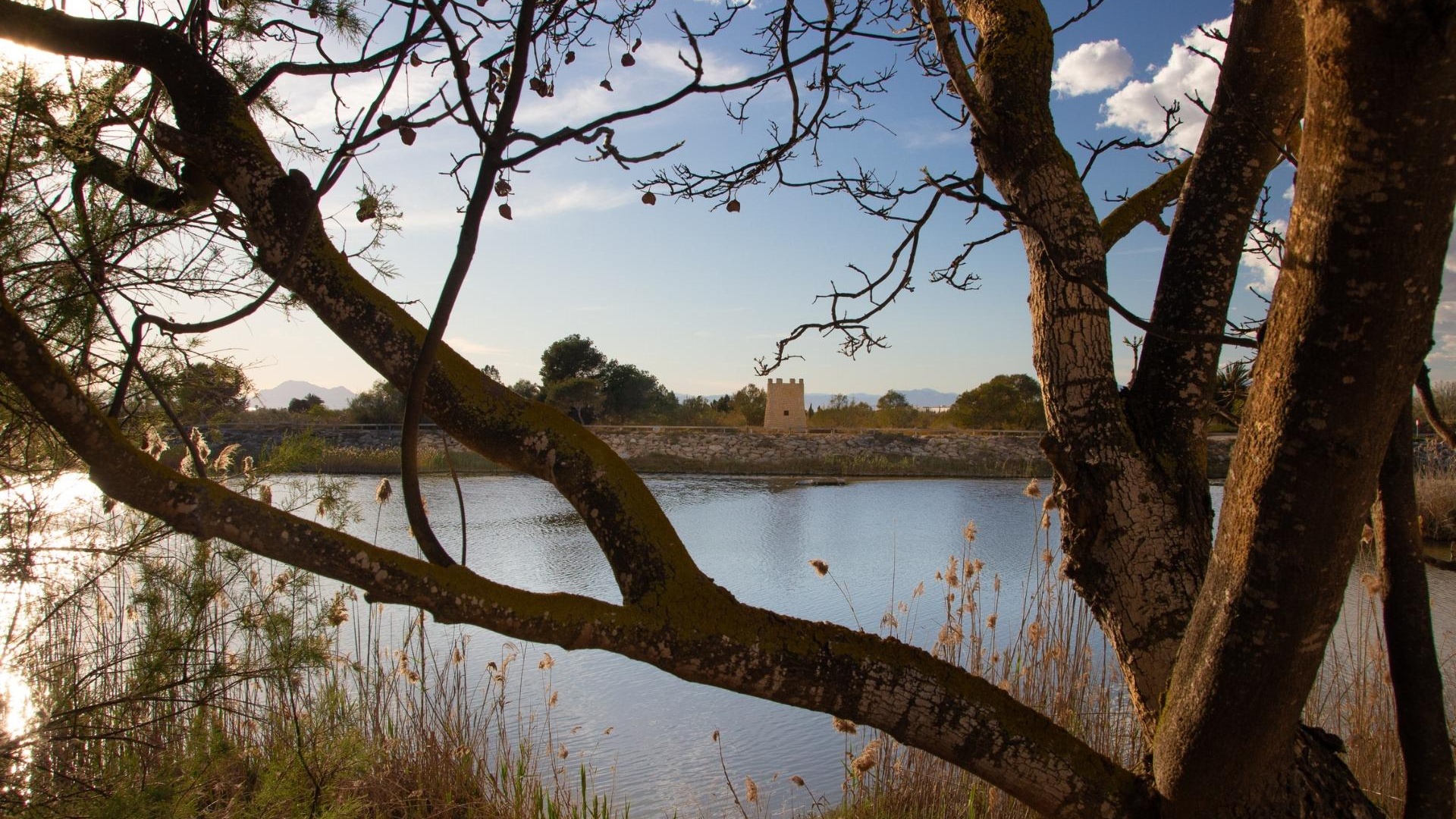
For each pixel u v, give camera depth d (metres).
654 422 62.38
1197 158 2.73
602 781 6.68
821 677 1.91
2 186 2.66
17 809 3.06
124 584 4.13
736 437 45.12
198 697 3.80
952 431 47.38
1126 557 2.53
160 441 4.00
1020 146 2.60
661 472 38.41
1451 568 2.13
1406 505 2.16
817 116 2.90
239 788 4.29
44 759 3.27
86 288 2.89
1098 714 5.62
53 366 1.47
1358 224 1.45
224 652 4.00
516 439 1.94
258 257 1.99
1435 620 9.67
